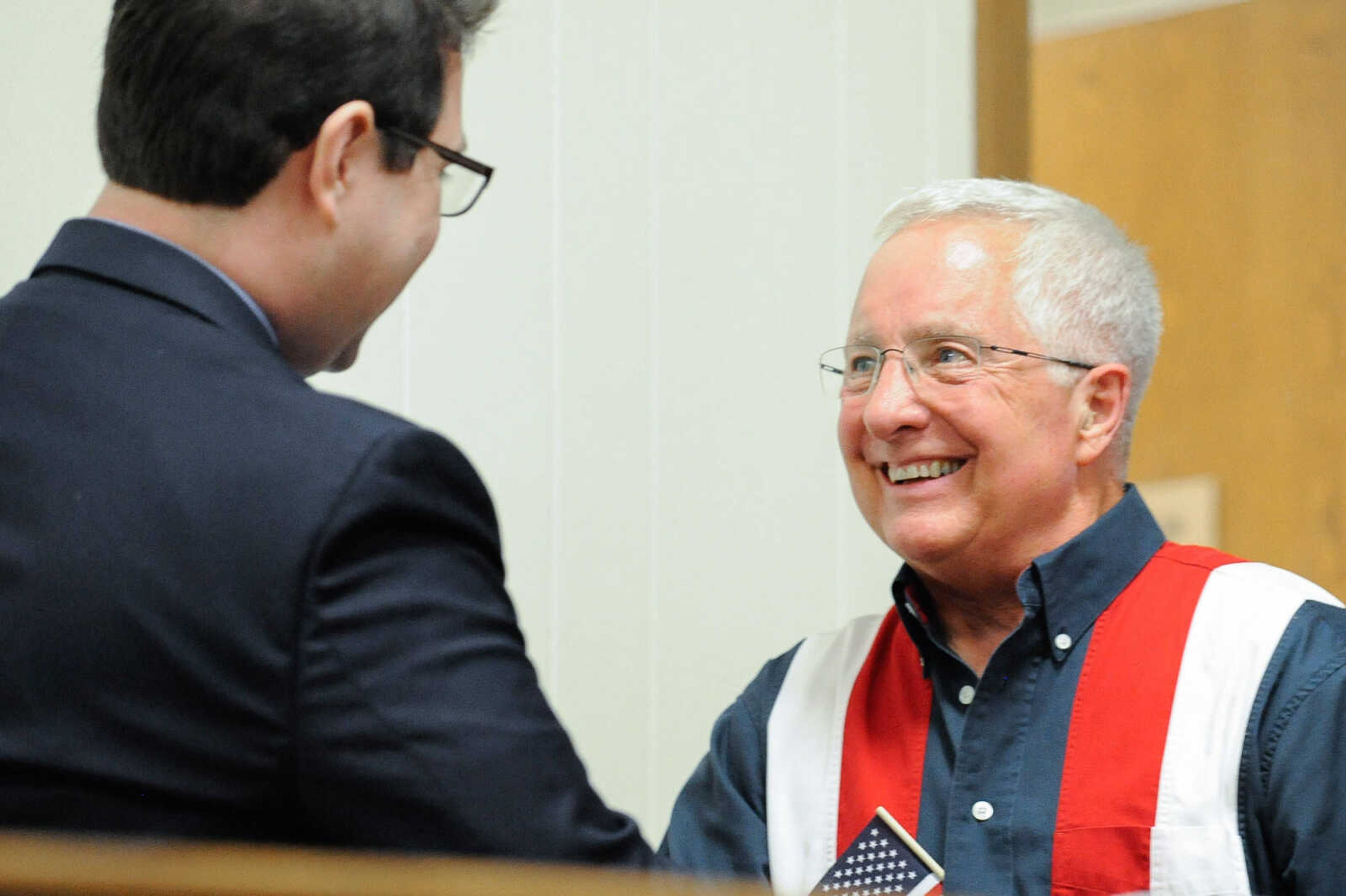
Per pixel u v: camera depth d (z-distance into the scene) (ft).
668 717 30.45
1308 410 47.50
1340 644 16.12
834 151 33.17
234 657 11.49
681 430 31.07
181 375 12.42
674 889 7.98
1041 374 17.26
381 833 11.57
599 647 29.91
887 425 17.22
